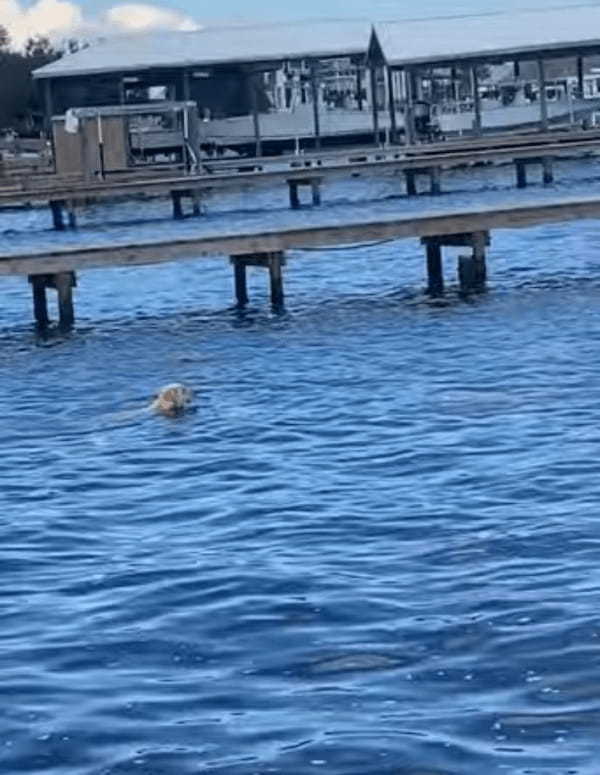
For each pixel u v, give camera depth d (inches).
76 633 428.8
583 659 386.6
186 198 2465.6
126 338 1034.7
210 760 341.7
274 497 575.2
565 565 463.8
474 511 534.6
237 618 433.1
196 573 480.1
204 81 3186.5
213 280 1342.3
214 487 598.2
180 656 406.0
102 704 374.6
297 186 2308.1
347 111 3159.5
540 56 2886.3
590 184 2316.7
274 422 713.0
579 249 1409.9
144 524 550.3
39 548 523.8
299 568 479.2
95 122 2541.8
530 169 2753.4
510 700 365.4
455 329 975.0
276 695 375.9
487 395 748.0
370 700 369.7
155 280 1366.9
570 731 346.9
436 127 3058.6
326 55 3009.4
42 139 3393.2
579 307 1039.0
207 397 788.0
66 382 867.4
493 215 1163.9
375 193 2397.9
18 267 1086.4
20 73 4394.7
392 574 467.5
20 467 655.8
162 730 358.0
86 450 681.0
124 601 455.8
